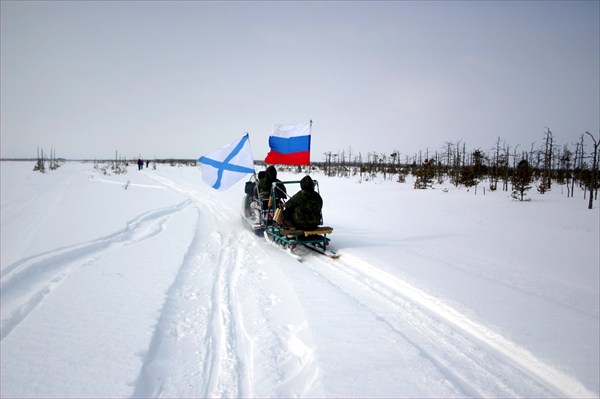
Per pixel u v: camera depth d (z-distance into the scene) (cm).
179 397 297
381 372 326
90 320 413
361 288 557
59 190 1917
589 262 692
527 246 820
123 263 642
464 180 2375
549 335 394
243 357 360
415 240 872
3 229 906
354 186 2452
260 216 925
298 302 484
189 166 5912
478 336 410
